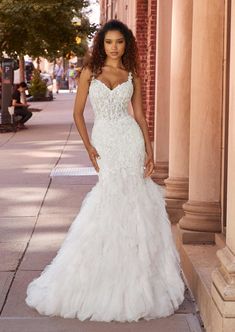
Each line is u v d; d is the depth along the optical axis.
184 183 7.95
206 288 5.15
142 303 5.17
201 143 6.55
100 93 5.23
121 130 5.25
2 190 10.91
